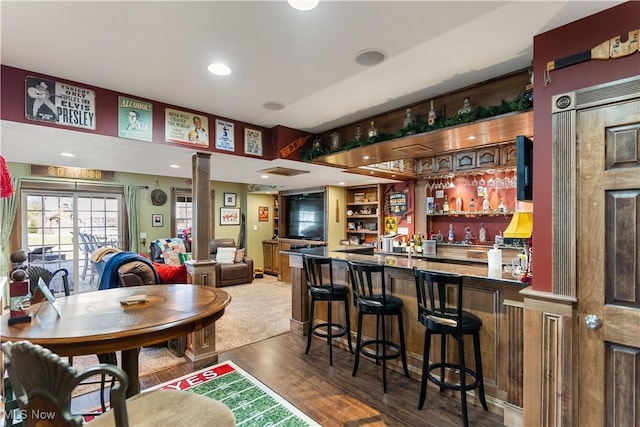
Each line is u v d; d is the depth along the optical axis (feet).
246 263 23.06
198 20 5.62
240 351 10.75
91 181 19.97
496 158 14.47
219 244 24.64
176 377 8.95
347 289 10.48
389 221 20.44
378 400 7.84
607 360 5.38
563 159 5.76
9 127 7.66
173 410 4.16
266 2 5.15
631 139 5.16
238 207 27.71
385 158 12.54
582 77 5.62
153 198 22.56
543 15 5.55
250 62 7.20
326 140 12.94
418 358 9.04
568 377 5.67
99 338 4.75
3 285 7.82
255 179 19.03
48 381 3.18
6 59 6.94
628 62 5.17
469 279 7.90
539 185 6.09
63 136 8.55
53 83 7.75
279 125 12.12
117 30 5.89
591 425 5.50
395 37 6.26
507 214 15.69
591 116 5.49
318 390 8.27
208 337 9.84
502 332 7.38
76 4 5.11
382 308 8.41
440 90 8.98
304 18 5.61
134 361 6.20
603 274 5.40
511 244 15.26
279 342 11.55
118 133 8.73
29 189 17.92
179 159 12.27
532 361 6.07
